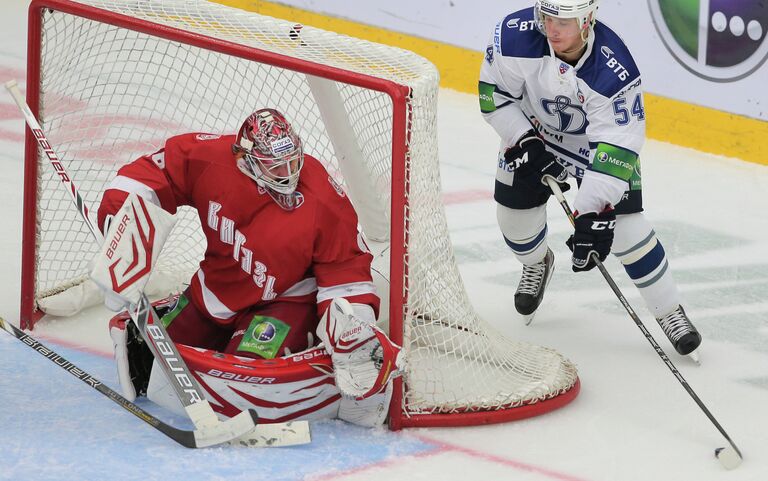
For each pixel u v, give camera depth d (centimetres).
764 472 1110
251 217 1148
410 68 1163
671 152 2150
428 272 1193
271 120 1108
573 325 1477
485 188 1997
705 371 1345
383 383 1077
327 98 1352
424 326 1225
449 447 1127
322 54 1188
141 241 1091
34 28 1308
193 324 1220
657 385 1305
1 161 1952
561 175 1314
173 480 1023
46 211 1636
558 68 1224
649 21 2148
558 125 1309
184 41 1207
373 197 1395
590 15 1163
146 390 1197
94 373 1257
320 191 1149
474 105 2408
